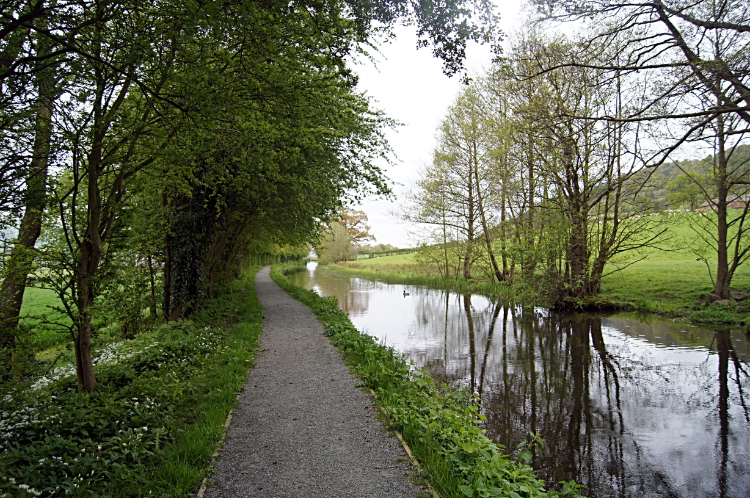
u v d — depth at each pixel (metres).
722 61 6.63
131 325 12.30
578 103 15.63
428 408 5.24
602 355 10.92
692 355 10.66
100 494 3.35
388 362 7.84
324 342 9.95
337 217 15.44
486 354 11.29
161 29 4.68
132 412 4.78
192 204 11.20
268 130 6.42
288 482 3.83
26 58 3.99
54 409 4.47
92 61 4.60
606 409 7.64
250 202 14.98
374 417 5.38
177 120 6.08
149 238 10.86
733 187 15.01
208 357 7.90
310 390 6.47
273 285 28.36
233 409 5.65
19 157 4.58
